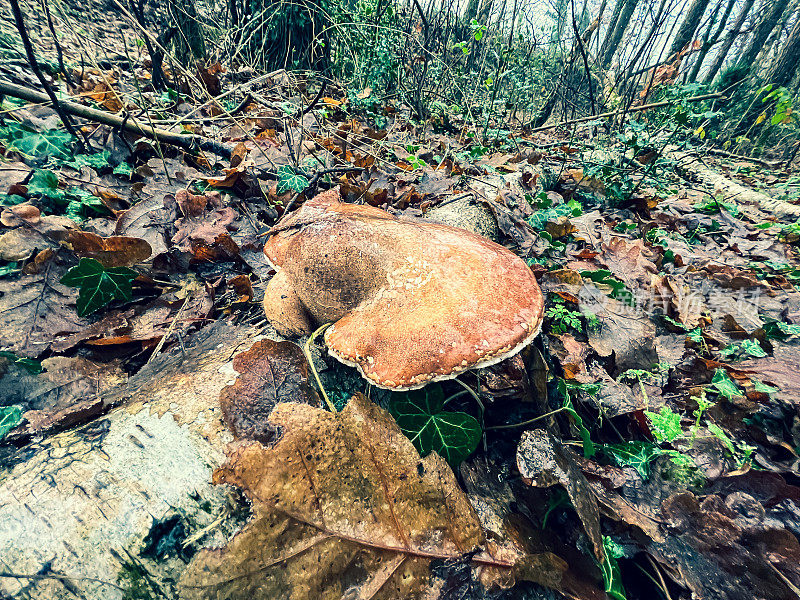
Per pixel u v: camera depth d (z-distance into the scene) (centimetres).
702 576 16
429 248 19
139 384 18
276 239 23
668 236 48
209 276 27
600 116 87
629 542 17
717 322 32
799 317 33
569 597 15
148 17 81
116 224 28
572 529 17
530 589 15
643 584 17
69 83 47
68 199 30
